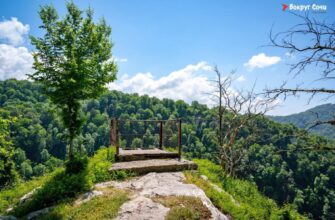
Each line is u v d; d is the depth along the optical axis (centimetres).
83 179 904
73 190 841
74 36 1102
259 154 7894
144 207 662
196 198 727
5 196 1090
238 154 1986
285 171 7569
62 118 1112
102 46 1206
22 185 1255
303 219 1033
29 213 761
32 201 816
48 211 720
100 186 878
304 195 7375
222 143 1939
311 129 952
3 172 2502
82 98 1162
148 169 1052
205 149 7481
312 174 7962
